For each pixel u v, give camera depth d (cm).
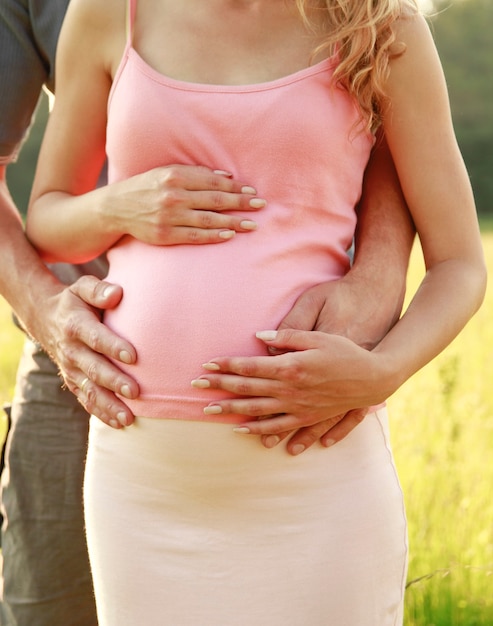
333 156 197
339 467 197
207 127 196
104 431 207
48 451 276
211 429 193
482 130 4416
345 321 197
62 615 282
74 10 215
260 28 200
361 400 192
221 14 202
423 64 202
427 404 509
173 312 195
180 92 198
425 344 199
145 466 199
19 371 286
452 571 345
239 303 193
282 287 195
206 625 196
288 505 194
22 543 281
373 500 198
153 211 196
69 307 211
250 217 196
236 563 195
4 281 232
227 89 196
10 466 281
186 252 197
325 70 197
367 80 199
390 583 202
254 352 193
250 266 194
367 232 214
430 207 208
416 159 206
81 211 214
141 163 204
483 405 512
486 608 338
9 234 239
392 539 201
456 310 203
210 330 193
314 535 194
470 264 208
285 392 187
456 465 418
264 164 196
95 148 228
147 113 199
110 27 211
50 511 278
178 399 194
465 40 4478
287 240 197
